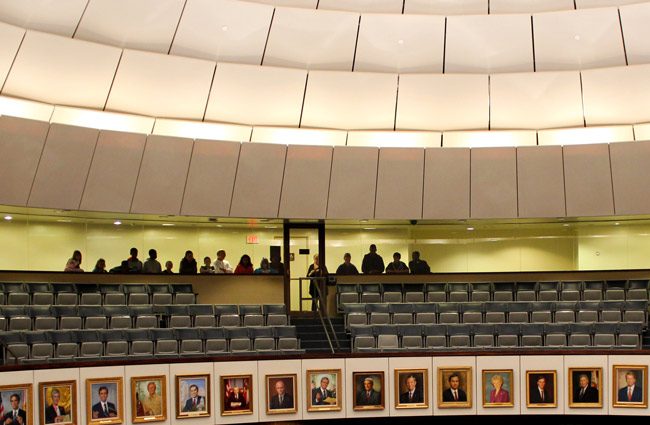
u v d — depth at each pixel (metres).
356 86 27.42
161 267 26.05
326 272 27.12
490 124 27.92
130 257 25.75
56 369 18.88
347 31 27.25
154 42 26.12
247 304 25.41
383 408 21.58
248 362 21.03
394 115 27.88
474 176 26.69
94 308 22.70
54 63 24.67
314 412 21.33
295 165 26.14
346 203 26.52
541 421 22.69
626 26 27.06
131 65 25.67
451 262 27.73
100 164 24.12
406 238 27.69
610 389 21.73
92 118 25.59
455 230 27.86
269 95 27.16
